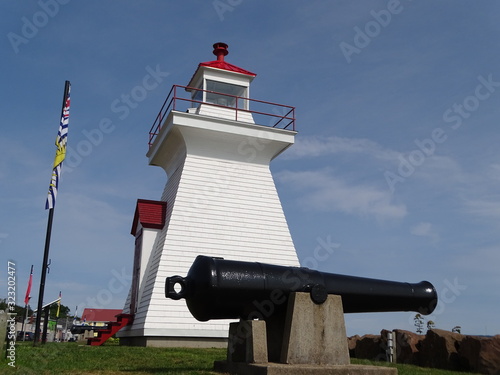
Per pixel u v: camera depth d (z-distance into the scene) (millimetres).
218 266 7352
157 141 20172
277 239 18797
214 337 16547
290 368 6969
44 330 15961
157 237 18516
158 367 9188
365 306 8195
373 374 7324
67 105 15961
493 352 10578
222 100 20375
